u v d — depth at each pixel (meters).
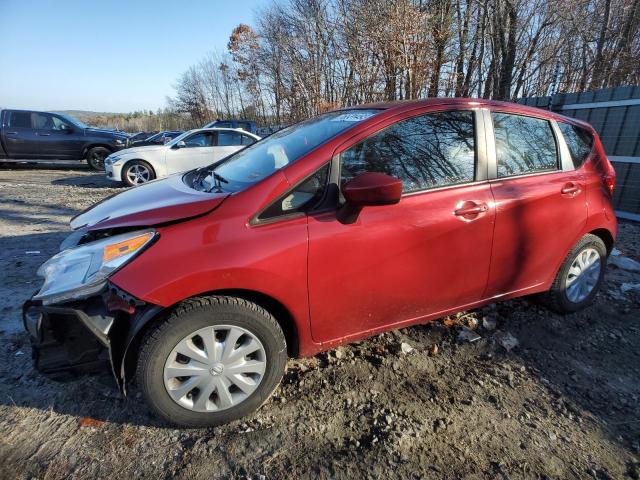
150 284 1.79
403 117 2.37
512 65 14.82
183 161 9.38
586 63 18.14
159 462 1.89
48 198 7.91
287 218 2.04
